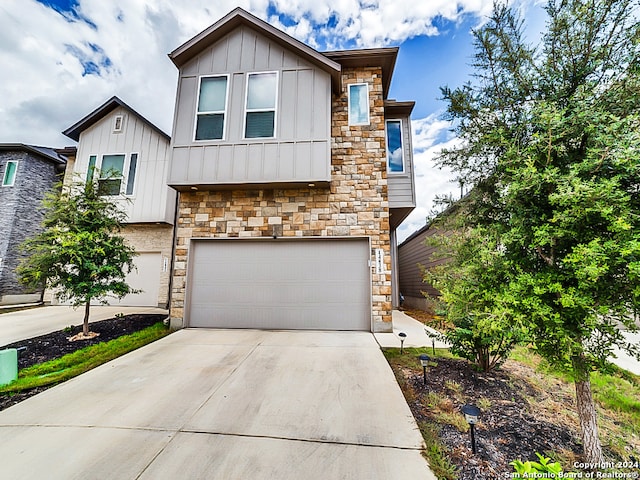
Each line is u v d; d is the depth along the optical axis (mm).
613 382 3830
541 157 2619
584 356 2410
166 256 10211
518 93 2975
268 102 6727
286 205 6902
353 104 7293
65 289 6023
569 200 2221
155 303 10109
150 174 10328
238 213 6953
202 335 6105
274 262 6852
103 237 6309
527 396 3418
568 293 2254
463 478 2158
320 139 6484
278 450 2457
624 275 2197
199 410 3115
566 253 2504
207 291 6883
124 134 10688
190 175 6609
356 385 3678
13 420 2955
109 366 4395
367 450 2449
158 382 3826
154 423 2879
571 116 2383
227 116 6734
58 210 5906
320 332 6398
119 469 2254
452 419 2908
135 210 10133
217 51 7008
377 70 7410
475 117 3264
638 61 2383
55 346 5477
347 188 6906
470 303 2982
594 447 2371
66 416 3023
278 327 6664
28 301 11227
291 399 3332
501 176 2961
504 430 2762
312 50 6582
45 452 2451
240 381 3824
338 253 6785
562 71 2721
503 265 2715
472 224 3361
